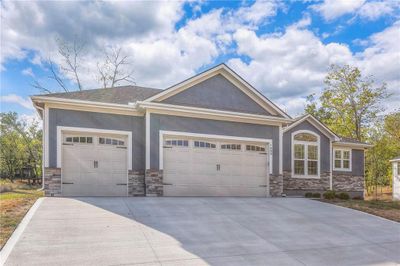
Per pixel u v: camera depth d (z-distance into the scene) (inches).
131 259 241.3
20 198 444.5
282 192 632.4
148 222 345.1
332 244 307.9
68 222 326.6
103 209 390.9
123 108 533.6
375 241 325.1
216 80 600.4
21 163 1387.8
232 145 593.9
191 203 459.5
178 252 261.4
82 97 546.3
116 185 527.5
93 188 513.7
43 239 273.3
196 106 574.2
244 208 447.5
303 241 312.2
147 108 530.9
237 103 613.3
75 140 513.0
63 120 504.4
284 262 253.9
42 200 430.0
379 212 462.3
